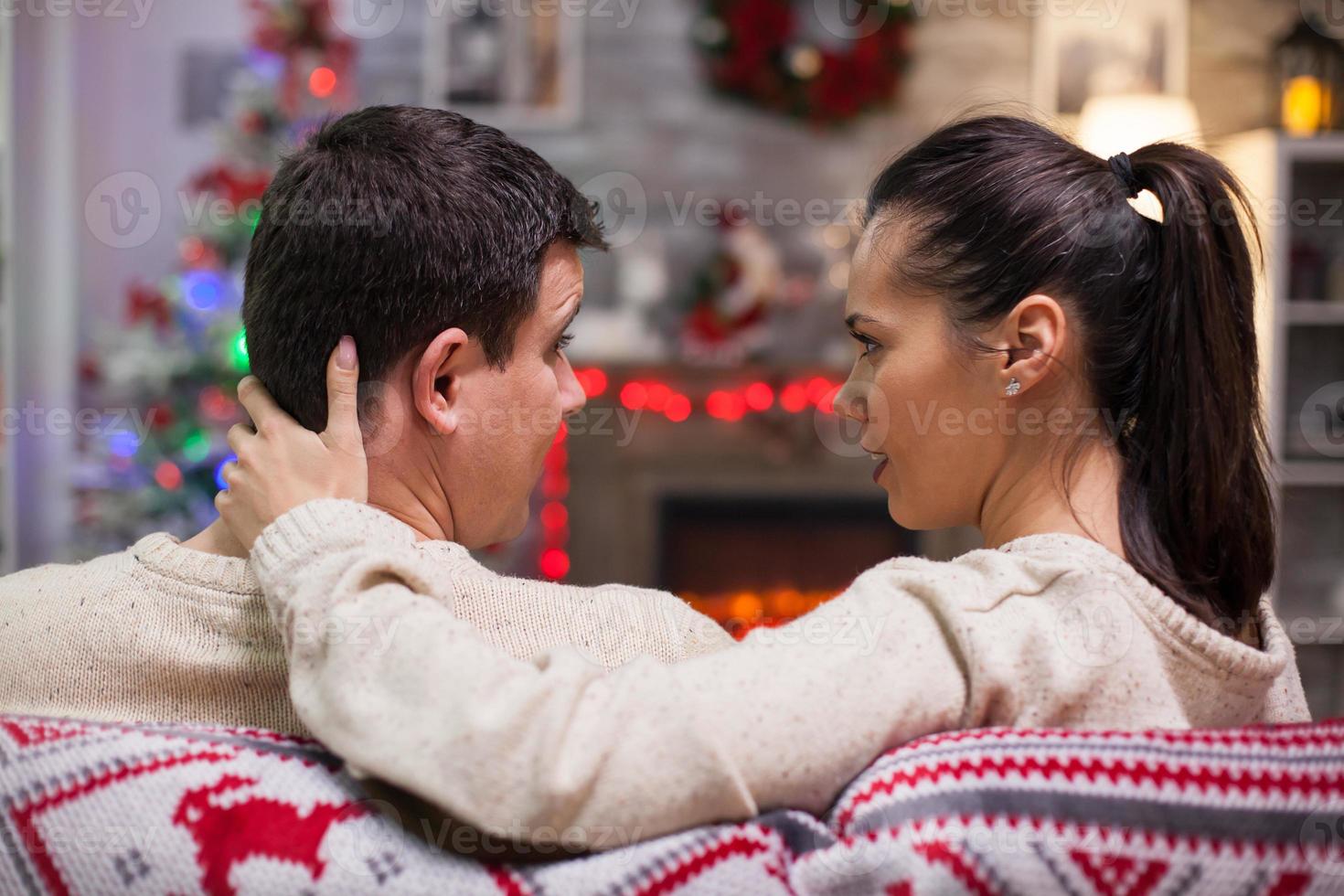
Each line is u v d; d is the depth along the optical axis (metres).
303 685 0.66
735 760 0.63
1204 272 0.78
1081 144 0.87
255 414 0.78
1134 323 0.79
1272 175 3.33
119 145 4.10
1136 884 0.61
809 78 3.95
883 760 0.66
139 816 0.65
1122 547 0.77
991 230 0.80
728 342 3.84
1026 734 0.66
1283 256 3.32
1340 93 3.57
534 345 0.83
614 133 4.04
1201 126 3.95
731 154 4.05
